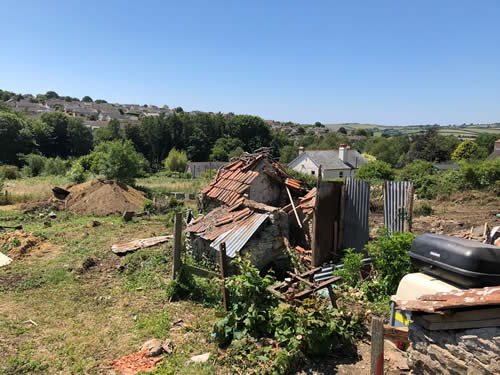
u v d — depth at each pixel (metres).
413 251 4.18
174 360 5.21
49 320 6.61
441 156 55.94
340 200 8.93
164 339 5.88
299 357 4.84
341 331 5.17
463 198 21.28
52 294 7.86
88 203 18.98
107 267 9.77
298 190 11.63
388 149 69.94
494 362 2.99
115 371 5.02
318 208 8.51
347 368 4.73
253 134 84.12
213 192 12.13
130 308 7.15
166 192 26.88
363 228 8.52
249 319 5.45
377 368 3.24
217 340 5.61
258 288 5.61
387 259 7.06
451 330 3.34
